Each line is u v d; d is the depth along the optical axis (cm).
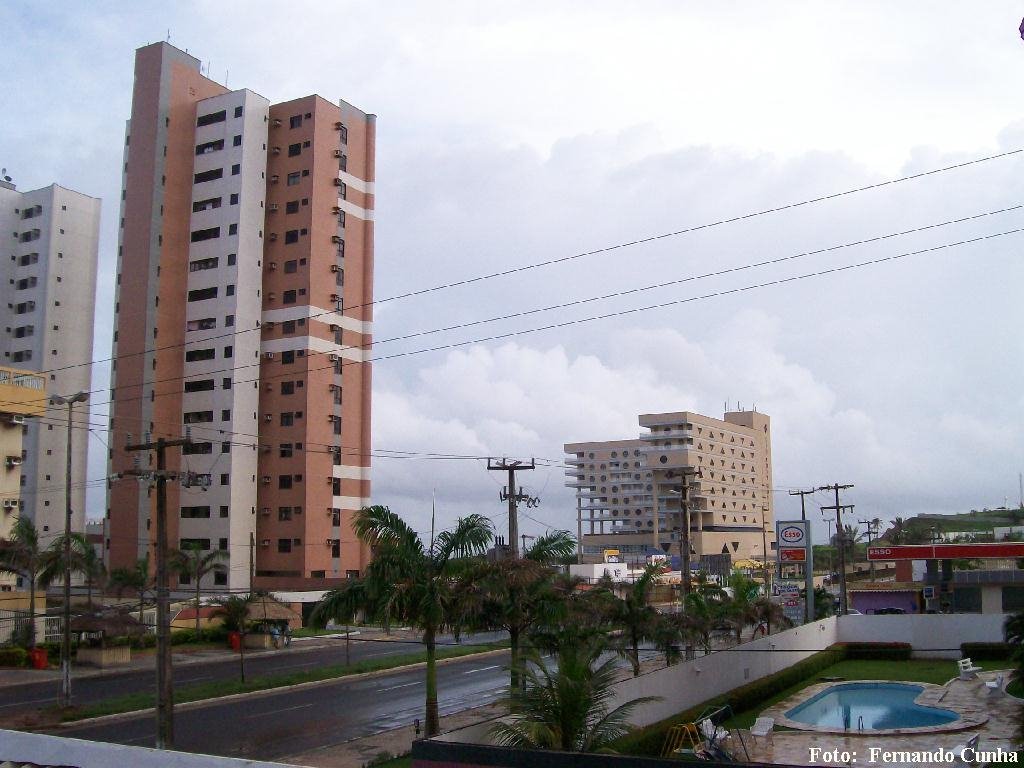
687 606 4153
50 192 9838
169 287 8344
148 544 7925
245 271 8300
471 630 2858
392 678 4666
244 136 8438
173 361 8288
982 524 12050
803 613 5959
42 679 4566
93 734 3144
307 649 6106
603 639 2888
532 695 1942
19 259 9869
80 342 9919
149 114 8525
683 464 14125
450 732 1819
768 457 17200
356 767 2559
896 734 2622
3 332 9700
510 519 4388
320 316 8381
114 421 8169
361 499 8569
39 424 9450
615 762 1578
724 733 2523
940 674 3894
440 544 2730
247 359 8225
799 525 5750
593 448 16125
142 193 8412
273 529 8119
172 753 1424
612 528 15825
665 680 2770
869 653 4491
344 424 8469
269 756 2733
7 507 5591
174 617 6438
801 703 3275
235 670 4959
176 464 8156
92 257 10138
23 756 1570
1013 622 3244
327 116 8681
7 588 5909
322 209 8525
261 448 8269
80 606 5769
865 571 11944
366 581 2611
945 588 6025
